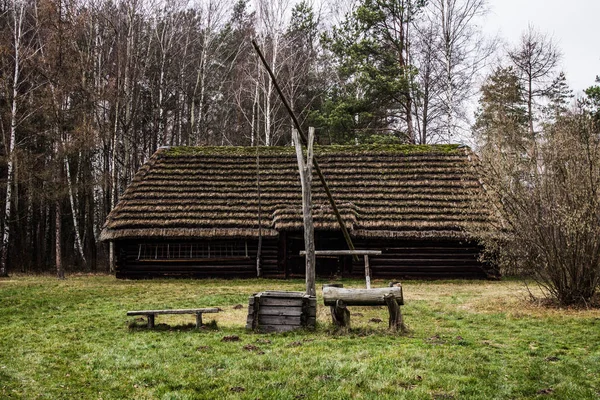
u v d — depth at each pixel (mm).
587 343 9078
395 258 21625
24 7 29844
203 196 22656
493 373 7168
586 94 28828
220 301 14734
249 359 7832
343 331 9773
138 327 10539
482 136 19844
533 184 12953
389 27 35812
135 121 36312
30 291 17250
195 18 41719
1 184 26641
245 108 41844
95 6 33875
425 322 11219
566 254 12539
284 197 22547
